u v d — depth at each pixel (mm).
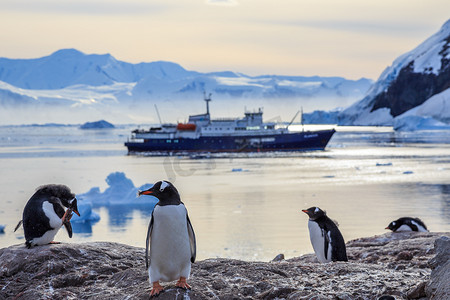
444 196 67000
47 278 11023
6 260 11594
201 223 51000
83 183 96188
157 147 173000
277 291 9266
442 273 8195
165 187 8289
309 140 166250
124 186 71000
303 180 90562
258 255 36469
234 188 81375
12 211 61688
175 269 8477
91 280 10844
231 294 8961
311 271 10953
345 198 68000
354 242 17688
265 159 141125
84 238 46188
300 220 51438
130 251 13219
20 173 114750
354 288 9438
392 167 111062
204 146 168125
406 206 59719
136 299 8688
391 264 12188
